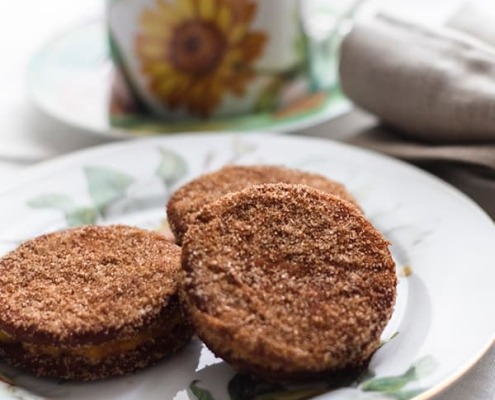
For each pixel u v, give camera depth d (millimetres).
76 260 356
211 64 480
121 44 483
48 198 419
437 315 345
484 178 425
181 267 333
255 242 336
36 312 333
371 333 322
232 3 469
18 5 688
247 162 438
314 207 347
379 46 454
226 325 318
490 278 355
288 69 492
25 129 504
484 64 433
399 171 419
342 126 498
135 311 334
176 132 477
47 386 335
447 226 386
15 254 361
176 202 393
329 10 571
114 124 486
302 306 324
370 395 314
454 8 585
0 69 574
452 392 329
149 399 330
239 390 329
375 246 340
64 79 534
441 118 432
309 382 324
